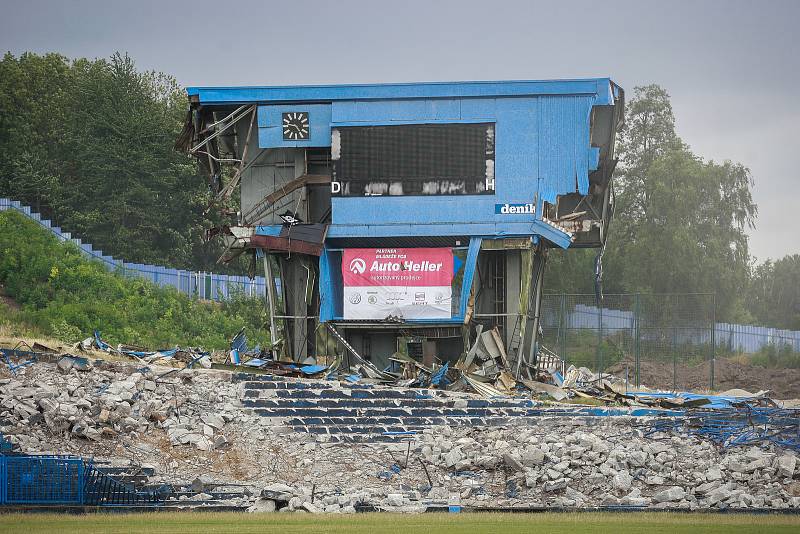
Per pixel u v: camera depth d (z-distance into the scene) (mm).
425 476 134250
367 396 157750
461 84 183250
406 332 190625
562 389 168875
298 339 189375
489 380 172500
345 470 135750
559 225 187625
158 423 141875
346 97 184625
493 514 114625
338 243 188875
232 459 137000
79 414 138250
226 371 161375
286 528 99938
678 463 133125
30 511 112750
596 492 126812
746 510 118438
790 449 139125
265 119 186625
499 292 194875
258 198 193625
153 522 104688
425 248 185625
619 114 196625
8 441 129250
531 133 182750
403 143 183625
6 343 168750
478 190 182750
